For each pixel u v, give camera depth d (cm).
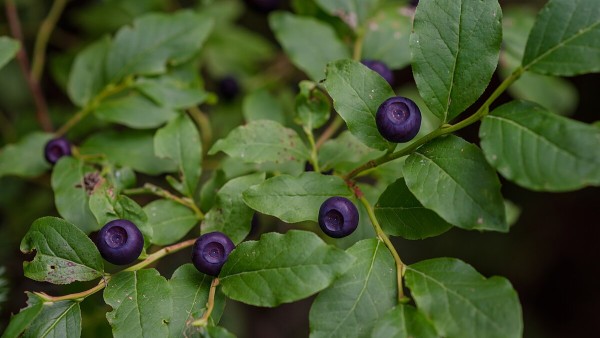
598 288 48
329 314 23
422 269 23
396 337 23
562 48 23
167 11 40
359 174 26
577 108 46
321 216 24
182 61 31
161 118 30
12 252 36
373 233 26
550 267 49
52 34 42
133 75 31
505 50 32
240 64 39
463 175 23
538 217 49
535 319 50
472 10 24
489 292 22
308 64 30
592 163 22
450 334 22
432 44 24
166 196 27
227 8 40
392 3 33
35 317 24
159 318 24
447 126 24
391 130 24
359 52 30
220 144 26
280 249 23
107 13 39
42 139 31
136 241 24
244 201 25
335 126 29
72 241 24
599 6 23
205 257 24
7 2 34
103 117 30
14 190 36
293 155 26
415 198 25
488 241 47
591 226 48
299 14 32
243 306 44
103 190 25
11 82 41
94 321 29
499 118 23
